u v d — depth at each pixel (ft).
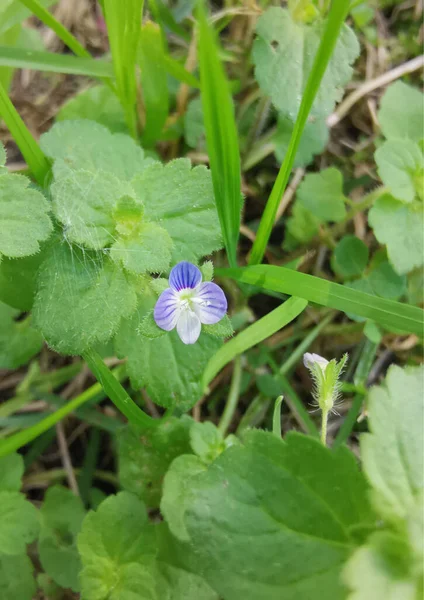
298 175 0.32
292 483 0.17
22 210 0.21
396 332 0.28
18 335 0.27
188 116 0.31
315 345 0.32
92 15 0.35
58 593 0.27
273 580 0.17
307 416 0.28
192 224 0.22
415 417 0.17
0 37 0.29
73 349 0.21
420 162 0.26
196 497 0.17
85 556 0.23
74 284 0.21
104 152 0.24
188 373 0.23
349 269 0.29
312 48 0.26
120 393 0.22
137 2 0.23
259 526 0.17
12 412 0.30
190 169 0.22
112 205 0.21
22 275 0.23
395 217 0.26
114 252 0.21
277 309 0.24
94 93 0.30
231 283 0.31
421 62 0.34
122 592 0.22
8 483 0.25
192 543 0.17
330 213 0.30
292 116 0.25
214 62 0.17
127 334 0.22
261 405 0.30
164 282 0.21
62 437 0.30
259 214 0.33
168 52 0.33
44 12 0.25
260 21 0.26
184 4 0.31
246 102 0.32
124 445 0.26
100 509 0.23
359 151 0.34
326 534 0.17
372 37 0.34
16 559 0.24
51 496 0.27
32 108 0.34
